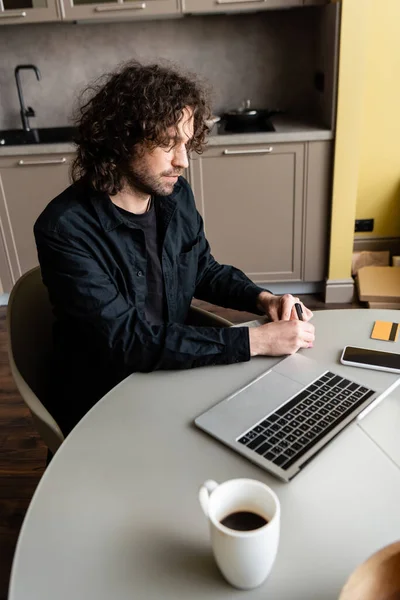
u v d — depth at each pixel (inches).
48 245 48.2
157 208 54.8
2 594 58.5
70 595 26.9
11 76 126.3
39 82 126.9
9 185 112.4
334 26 98.9
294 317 52.9
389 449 35.2
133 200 52.4
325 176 109.2
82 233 48.8
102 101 49.0
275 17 120.6
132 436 37.4
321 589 26.5
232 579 26.5
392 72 116.1
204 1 103.8
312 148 107.0
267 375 43.1
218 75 126.4
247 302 57.2
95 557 28.8
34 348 50.9
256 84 126.8
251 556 25.3
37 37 122.8
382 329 49.8
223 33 122.4
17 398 93.4
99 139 48.4
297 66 124.6
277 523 25.8
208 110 54.1
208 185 111.4
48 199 113.6
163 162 49.0
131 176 50.1
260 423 37.4
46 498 32.6
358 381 41.8
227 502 28.0
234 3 103.6
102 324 47.1
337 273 117.0
